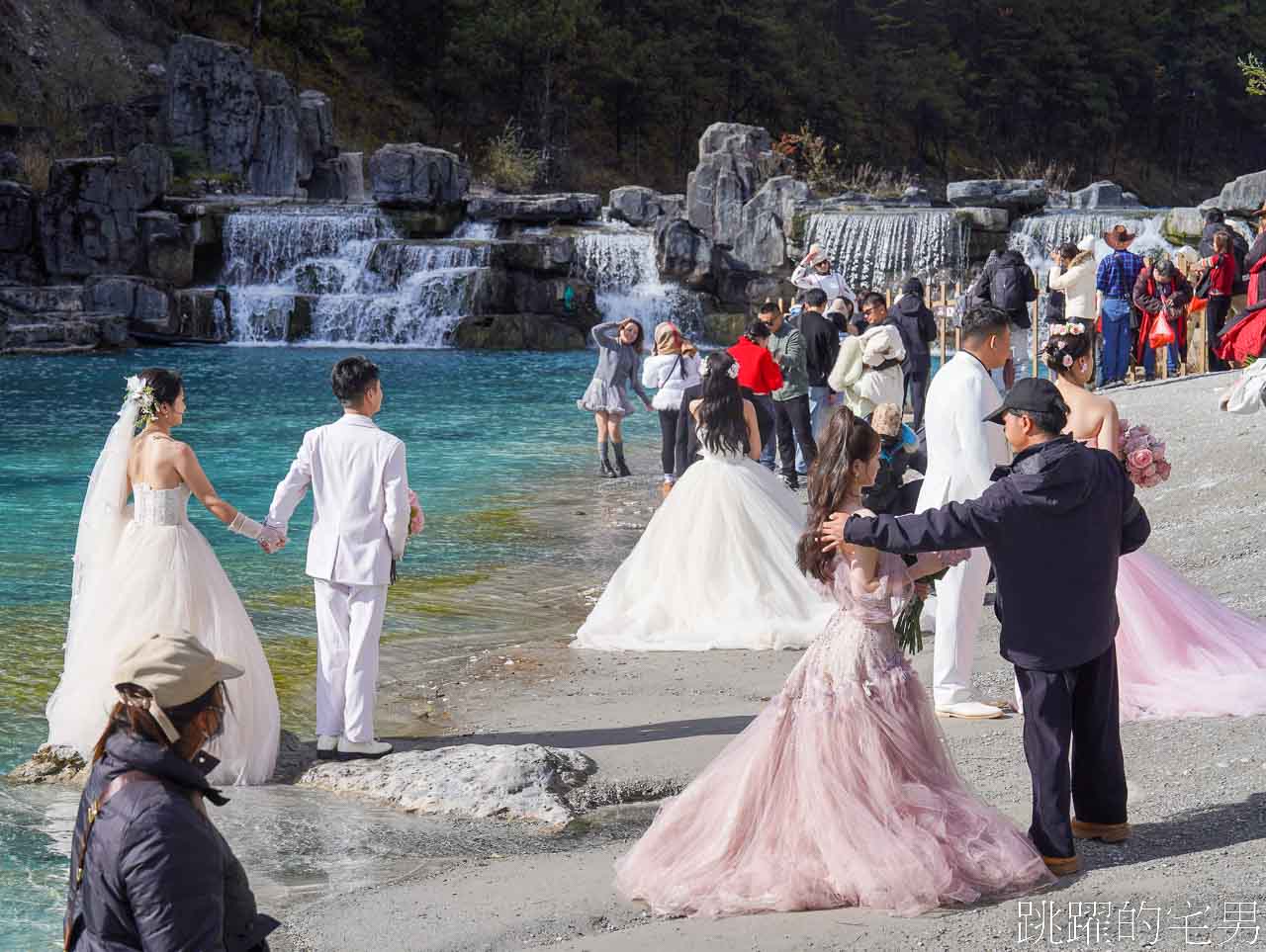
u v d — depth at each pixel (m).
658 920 4.21
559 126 66.81
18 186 34.47
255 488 13.73
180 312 34.00
